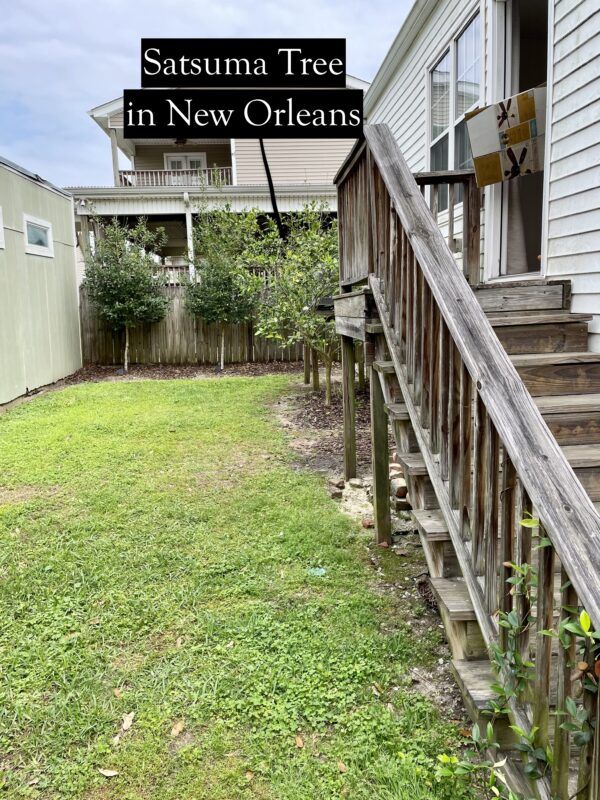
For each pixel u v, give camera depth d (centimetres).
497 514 171
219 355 1134
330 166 1641
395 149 287
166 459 509
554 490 135
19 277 782
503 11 446
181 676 233
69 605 284
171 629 265
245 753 195
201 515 388
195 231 1199
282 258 867
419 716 208
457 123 557
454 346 202
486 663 190
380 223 311
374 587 303
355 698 219
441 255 217
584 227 328
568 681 130
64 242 977
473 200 394
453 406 204
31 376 819
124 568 320
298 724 206
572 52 332
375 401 346
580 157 329
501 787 168
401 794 174
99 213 1298
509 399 161
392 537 360
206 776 186
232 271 897
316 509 401
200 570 317
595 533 125
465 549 194
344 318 420
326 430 618
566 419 264
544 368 292
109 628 266
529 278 399
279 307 734
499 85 452
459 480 198
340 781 181
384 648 248
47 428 611
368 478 468
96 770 190
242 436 581
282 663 238
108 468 485
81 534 363
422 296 238
